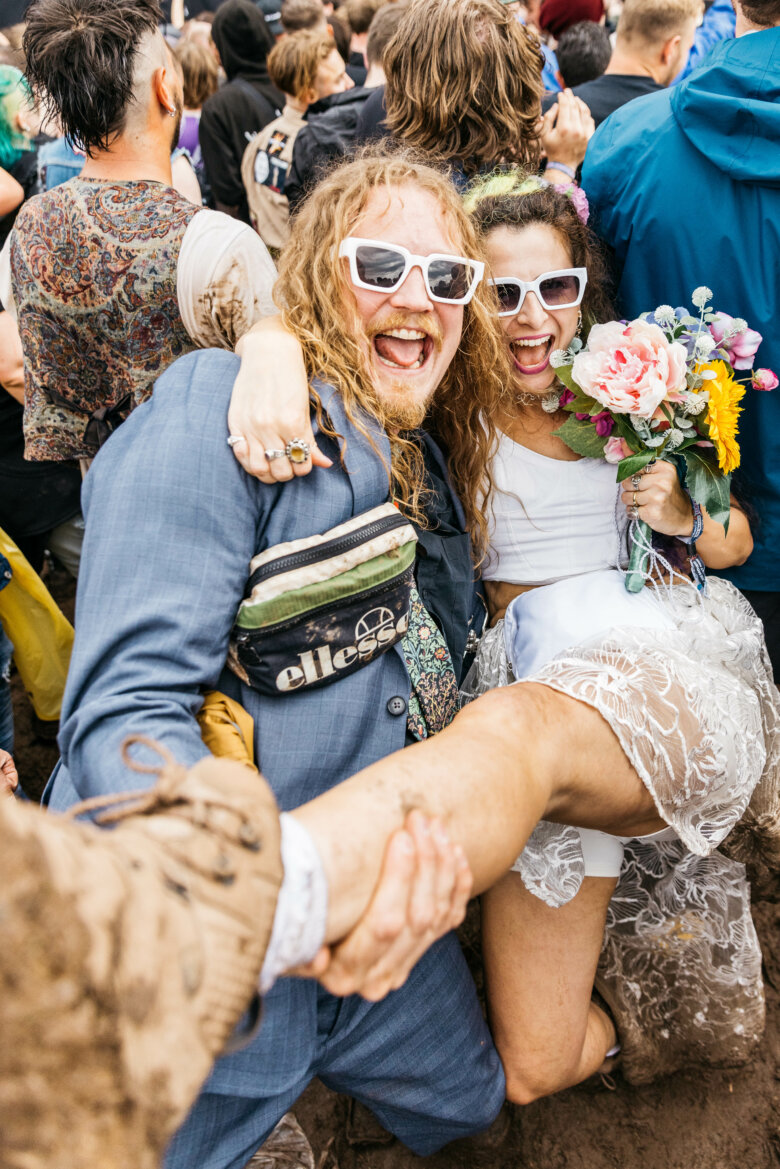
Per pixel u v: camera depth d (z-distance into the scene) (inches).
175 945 29.2
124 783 44.2
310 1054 55.6
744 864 84.1
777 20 73.5
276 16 199.5
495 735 49.7
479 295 65.1
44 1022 25.1
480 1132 71.0
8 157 115.6
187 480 50.3
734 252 77.7
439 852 39.5
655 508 70.8
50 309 75.9
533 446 75.5
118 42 69.7
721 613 75.5
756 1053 83.2
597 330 69.4
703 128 75.2
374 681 57.0
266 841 34.4
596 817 59.2
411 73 84.1
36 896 25.1
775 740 80.3
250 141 163.6
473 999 67.3
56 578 147.1
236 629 51.9
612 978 81.2
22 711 124.6
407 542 55.6
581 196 77.3
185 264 71.0
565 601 72.2
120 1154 27.2
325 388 56.9
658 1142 79.0
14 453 105.9
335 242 57.7
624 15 123.5
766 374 70.9
